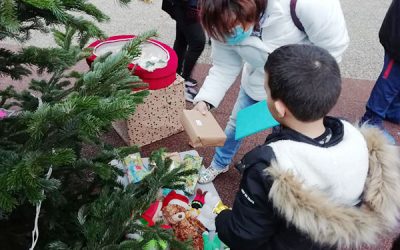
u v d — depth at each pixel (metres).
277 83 1.08
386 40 2.63
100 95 1.23
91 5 1.17
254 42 1.70
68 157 1.00
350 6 5.18
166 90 2.66
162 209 2.04
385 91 2.84
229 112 3.29
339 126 1.15
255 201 1.14
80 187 1.60
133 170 2.30
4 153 1.09
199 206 2.29
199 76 3.67
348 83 3.71
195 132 1.88
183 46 3.28
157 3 4.87
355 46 4.31
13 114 1.36
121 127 2.79
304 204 1.03
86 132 1.03
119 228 1.24
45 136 1.17
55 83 1.62
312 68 1.04
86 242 1.31
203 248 1.99
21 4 1.06
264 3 1.54
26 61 1.27
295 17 1.60
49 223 1.38
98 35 1.21
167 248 1.46
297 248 1.21
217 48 1.92
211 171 2.55
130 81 1.40
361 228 1.08
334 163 1.06
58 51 1.27
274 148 1.11
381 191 1.14
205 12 1.53
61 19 1.03
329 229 1.05
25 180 0.92
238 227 1.21
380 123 3.02
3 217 1.23
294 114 1.09
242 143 2.95
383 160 1.16
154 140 2.89
